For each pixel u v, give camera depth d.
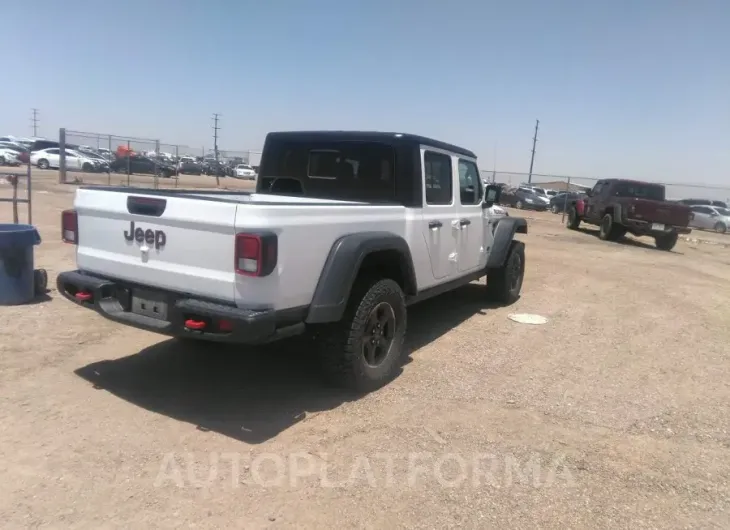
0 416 3.82
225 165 43.00
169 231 3.84
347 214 4.25
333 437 3.82
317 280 3.99
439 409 4.37
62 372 4.63
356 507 3.07
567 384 5.08
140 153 35.75
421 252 5.37
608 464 3.70
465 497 3.22
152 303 4.01
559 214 32.03
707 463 3.78
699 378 5.46
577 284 10.23
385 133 5.31
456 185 6.12
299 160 5.86
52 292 6.96
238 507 3.01
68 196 20.30
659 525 3.07
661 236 18.30
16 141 56.00
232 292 3.60
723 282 11.96
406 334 6.37
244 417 4.04
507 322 7.12
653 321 7.68
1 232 6.07
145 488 3.13
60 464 3.30
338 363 4.34
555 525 3.01
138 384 4.50
